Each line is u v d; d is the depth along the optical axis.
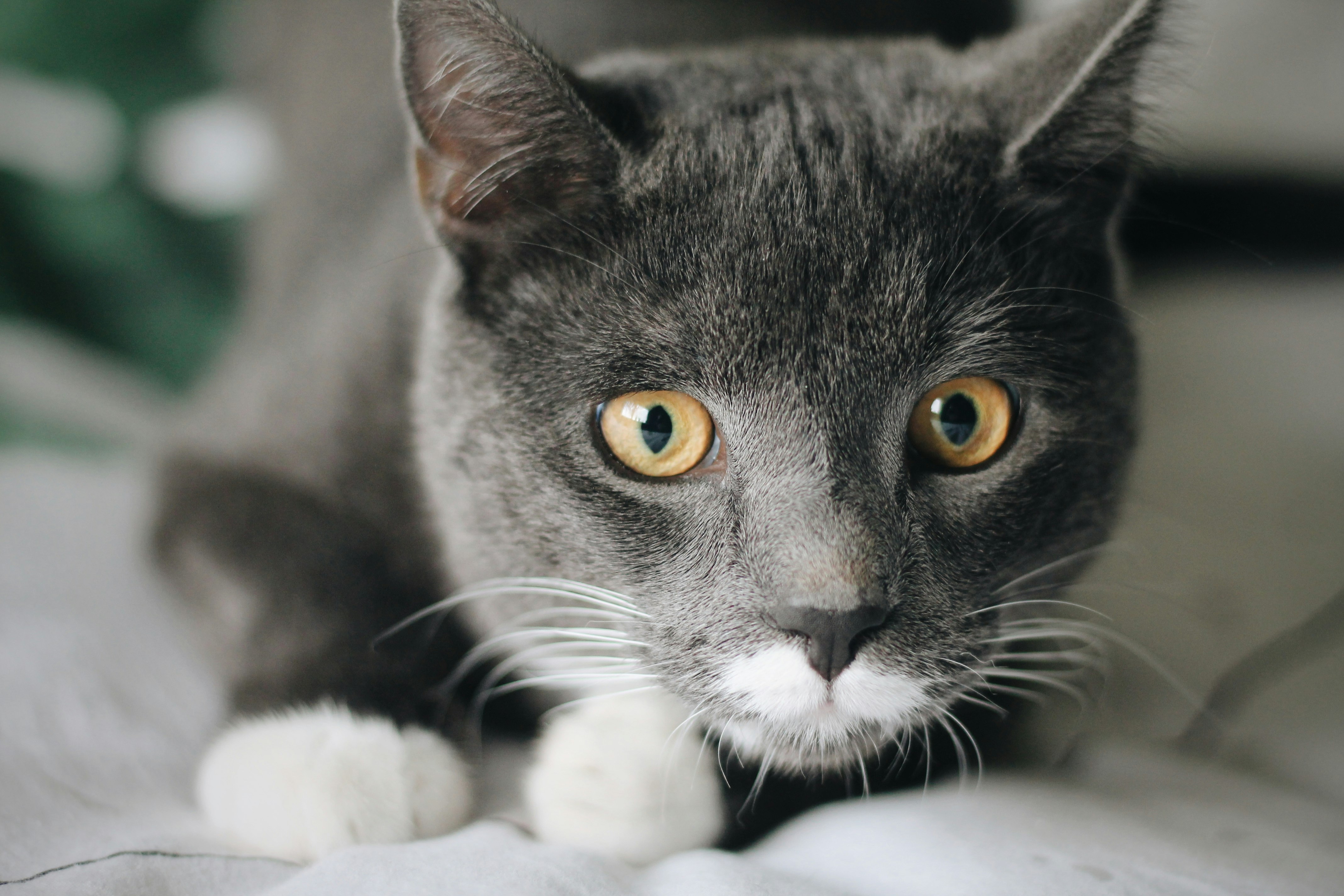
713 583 0.25
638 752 0.25
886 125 0.26
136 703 0.29
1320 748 0.28
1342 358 0.42
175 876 0.23
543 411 0.26
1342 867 0.24
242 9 0.49
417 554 0.29
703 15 0.36
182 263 0.50
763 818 0.26
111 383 0.47
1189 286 0.45
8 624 0.32
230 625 0.29
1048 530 0.26
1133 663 0.30
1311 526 0.34
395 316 0.30
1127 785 0.27
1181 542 0.33
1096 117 0.25
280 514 0.30
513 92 0.25
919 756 0.27
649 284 0.25
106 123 0.50
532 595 0.27
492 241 0.26
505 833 0.24
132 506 0.40
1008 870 0.23
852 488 0.24
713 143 0.26
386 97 0.36
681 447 0.25
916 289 0.25
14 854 0.24
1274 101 0.45
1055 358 0.26
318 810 0.24
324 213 0.36
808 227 0.25
